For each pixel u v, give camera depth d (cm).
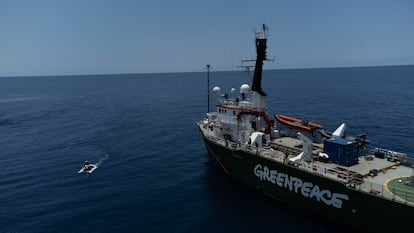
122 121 8431
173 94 16012
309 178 2731
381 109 8438
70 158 5106
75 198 3506
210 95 14512
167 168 4444
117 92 19225
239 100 4381
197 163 4628
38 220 3012
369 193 2302
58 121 8931
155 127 7412
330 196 2588
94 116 9575
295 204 2977
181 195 3478
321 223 2755
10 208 3294
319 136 3656
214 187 3662
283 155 3262
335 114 7869
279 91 14488
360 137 3316
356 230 2500
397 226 2194
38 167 4694
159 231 2725
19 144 6231
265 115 3803
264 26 3747
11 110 12006
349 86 16450
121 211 3139
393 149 4803
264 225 2767
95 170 4459
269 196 3300
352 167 2831
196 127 7238
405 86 15112
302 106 9319
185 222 2872
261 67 3803
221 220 2881
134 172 4322
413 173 2500
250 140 3553
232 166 3778
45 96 18350
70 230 2800
